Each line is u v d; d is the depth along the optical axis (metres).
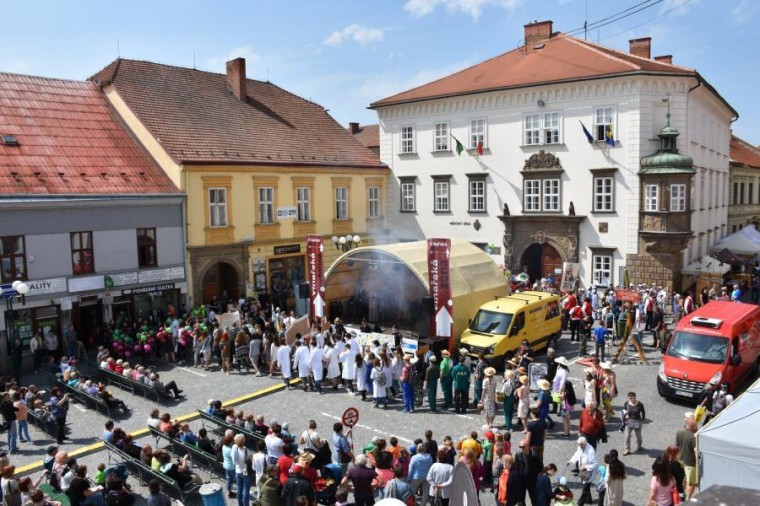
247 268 33.12
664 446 15.71
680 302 28.77
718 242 39.84
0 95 28.36
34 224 24.33
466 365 19.14
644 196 32.28
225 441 13.73
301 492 11.21
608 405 17.42
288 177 35.38
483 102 37.62
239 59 37.91
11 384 18.52
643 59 35.69
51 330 25.05
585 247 34.47
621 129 32.69
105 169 28.25
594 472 12.42
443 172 40.00
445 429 17.58
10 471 12.14
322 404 20.12
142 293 28.11
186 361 25.50
